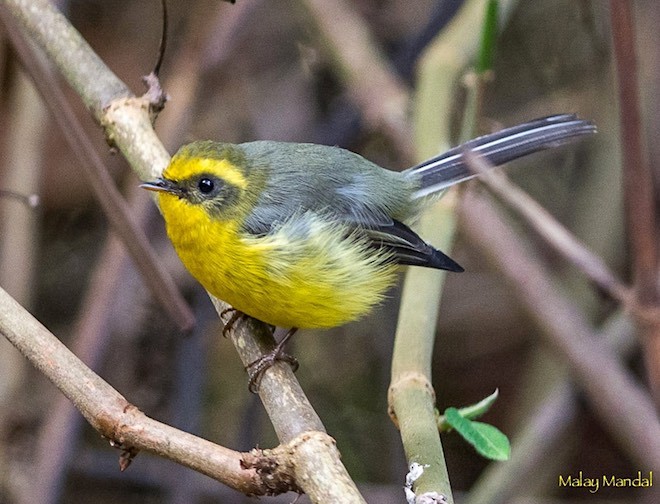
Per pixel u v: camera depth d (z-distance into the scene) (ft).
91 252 41.42
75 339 34.73
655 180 37.22
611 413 30.35
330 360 41.29
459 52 33.14
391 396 21.62
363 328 41.50
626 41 23.43
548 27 42.63
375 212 26.16
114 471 37.45
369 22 43.19
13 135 34.94
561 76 42.47
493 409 41.52
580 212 41.42
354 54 37.42
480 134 32.07
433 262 25.35
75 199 41.04
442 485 18.70
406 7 43.37
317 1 38.19
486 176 26.35
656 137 37.65
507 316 42.01
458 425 19.17
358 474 39.50
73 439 32.35
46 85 25.82
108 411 17.06
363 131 40.65
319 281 24.56
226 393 40.55
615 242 40.06
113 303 32.94
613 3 23.43
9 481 34.55
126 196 38.60
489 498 34.42
